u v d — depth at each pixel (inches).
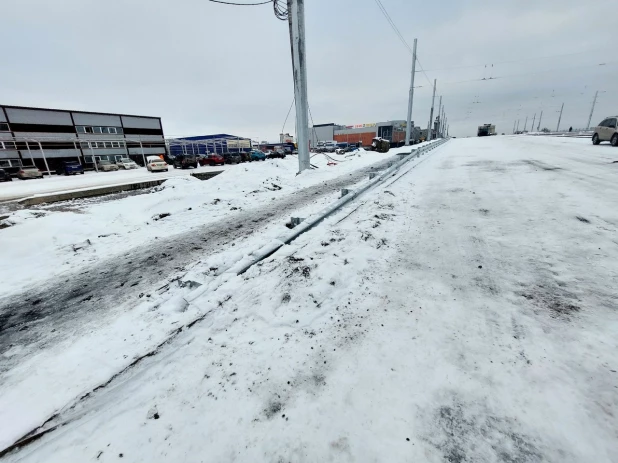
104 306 124.2
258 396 67.6
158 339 91.1
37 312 122.9
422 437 56.1
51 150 1245.1
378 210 217.9
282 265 133.0
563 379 66.4
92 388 75.0
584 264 119.6
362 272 123.0
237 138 2188.7
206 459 55.2
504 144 975.0
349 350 79.8
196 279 126.6
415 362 74.0
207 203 323.3
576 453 51.3
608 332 80.4
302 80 513.0
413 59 1133.1
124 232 235.5
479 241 150.6
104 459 56.6
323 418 61.2
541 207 201.0
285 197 348.5
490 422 58.0
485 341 79.8
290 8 487.5
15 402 73.4
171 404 67.4
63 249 198.1
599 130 681.0
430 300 100.9
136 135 1547.7
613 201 202.2
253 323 94.8
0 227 252.2
